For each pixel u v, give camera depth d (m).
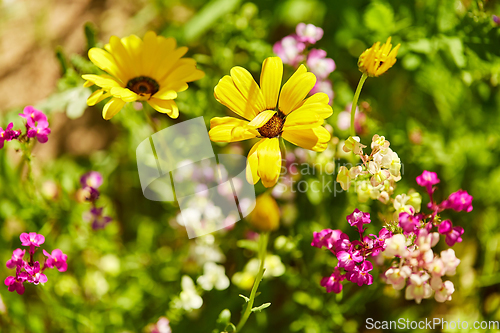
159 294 0.62
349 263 0.50
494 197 0.63
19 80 0.79
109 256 0.63
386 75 0.68
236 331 0.53
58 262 0.53
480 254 0.63
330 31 0.71
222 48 0.66
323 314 0.60
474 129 0.64
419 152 0.63
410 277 0.48
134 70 0.52
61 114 0.74
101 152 0.71
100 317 0.61
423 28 0.64
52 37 0.81
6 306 0.60
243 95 0.51
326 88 0.62
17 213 0.61
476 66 0.61
